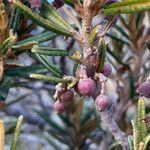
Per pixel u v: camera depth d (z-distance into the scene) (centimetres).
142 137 8
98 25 8
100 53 8
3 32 9
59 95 9
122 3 8
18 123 7
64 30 8
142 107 8
